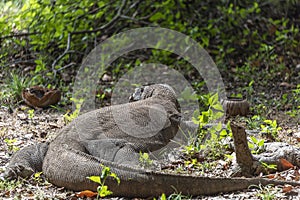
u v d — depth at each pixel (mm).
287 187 5906
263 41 13852
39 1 12234
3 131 8547
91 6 13492
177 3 13828
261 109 10109
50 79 11664
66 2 12406
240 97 10500
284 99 10492
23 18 12281
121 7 13227
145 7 14055
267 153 6949
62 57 12320
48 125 8992
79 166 6297
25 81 10773
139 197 6027
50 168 6609
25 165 6801
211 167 7051
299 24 14750
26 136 8367
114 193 6062
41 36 12453
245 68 12414
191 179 5957
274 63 12664
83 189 6238
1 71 12125
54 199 6051
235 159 6969
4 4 13023
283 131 8727
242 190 6020
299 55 13352
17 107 9953
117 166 6145
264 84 11852
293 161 6906
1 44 13062
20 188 6410
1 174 6734
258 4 14711
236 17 13945
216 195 5969
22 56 12734
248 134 8094
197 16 14117
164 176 5965
